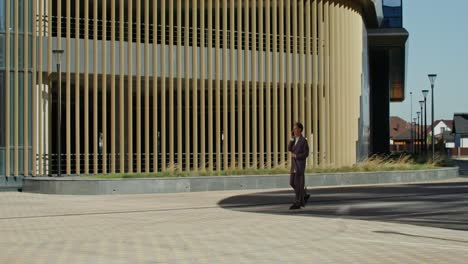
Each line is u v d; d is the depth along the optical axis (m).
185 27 26.75
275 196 20.33
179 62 26.62
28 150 24.20
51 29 24.80
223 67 27.48
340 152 30.75
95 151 25.14
